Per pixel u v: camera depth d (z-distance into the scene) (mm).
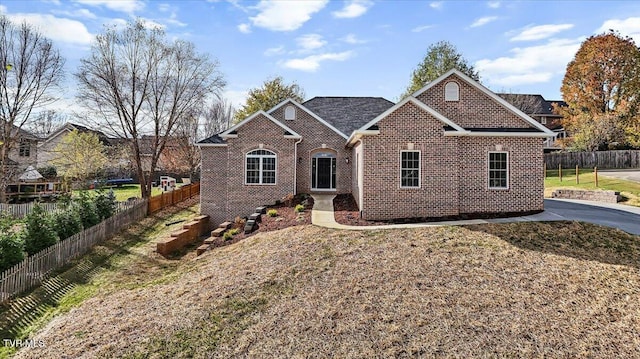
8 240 12398
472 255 11242
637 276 10047
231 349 7758
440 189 16031
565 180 31859
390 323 8234
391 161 15945
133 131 31578
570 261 10883
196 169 49219
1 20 28781
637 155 36812
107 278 13539
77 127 42875
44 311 10836
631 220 15297
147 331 8664
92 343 8430
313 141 24016
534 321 8188
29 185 35062
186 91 32656
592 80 45625
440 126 16016
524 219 14930
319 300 9227
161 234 20750
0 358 8398
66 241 14648
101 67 29891
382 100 28609
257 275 10898
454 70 17453
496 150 16594
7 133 29531
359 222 15445
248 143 21359
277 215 18344
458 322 8172
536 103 57500
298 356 7406
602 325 8086
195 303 9750
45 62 30656
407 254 11398
